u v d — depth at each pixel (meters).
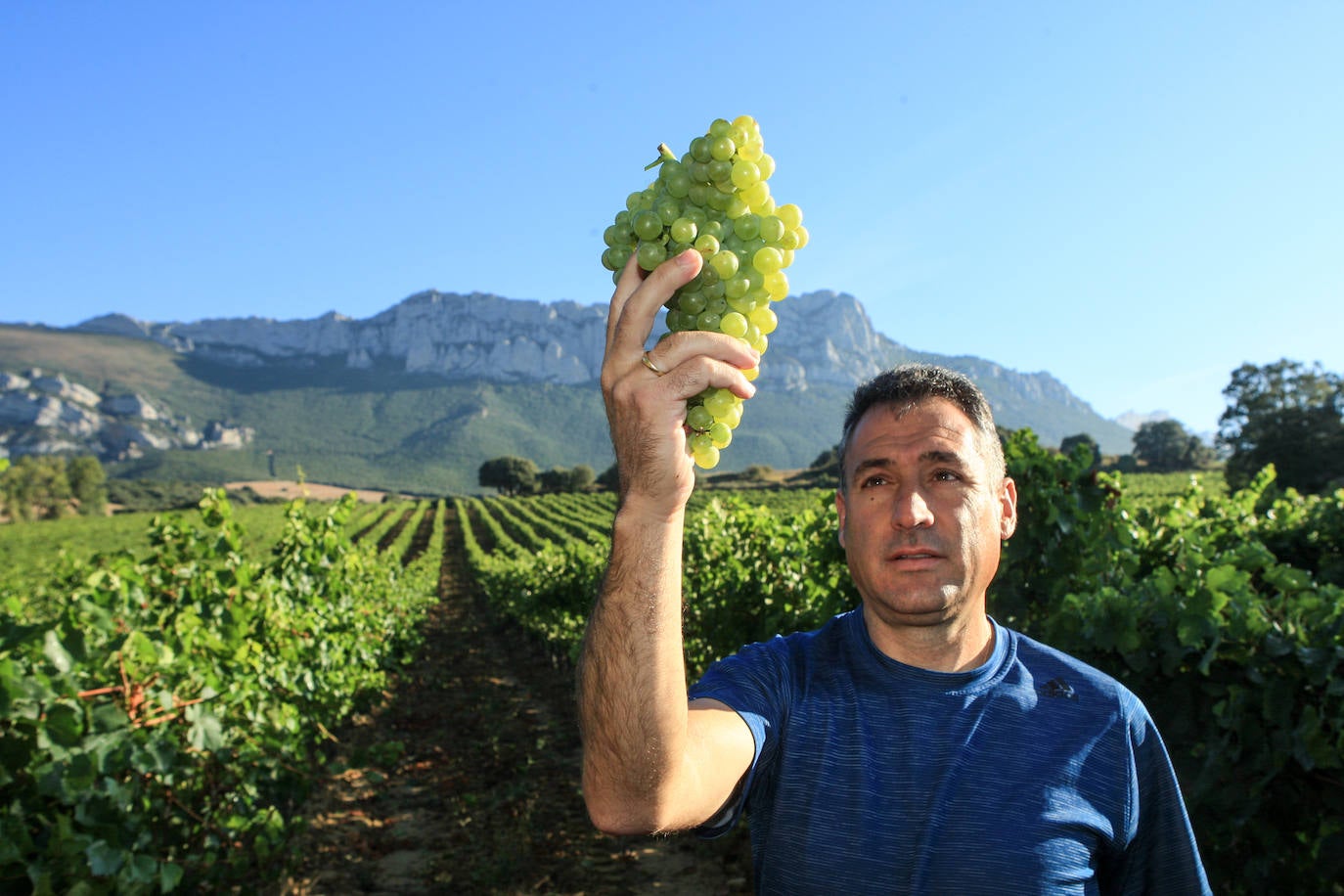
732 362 1.26
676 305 1.34
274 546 7.87
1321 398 44.78
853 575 1.75
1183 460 91.38
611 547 1.30
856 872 1.49
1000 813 1.50
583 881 6.16
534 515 73.25
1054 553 4.62
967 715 1.60
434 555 43.94
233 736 4.52
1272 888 3.52
